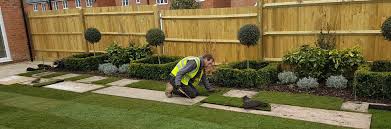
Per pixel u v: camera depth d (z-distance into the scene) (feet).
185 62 19.48
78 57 32.50
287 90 19.93
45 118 16.85
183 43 28.22
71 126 15.49
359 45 20.40
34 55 42.47
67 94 21.97
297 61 20.99
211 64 19.79
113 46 30.68
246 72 20.80
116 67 28.94
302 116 15.30
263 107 16.71
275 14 22.84
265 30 23.54
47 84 25.35
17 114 17.75
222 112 16.51
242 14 24.12
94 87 23.75
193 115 16.25
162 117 16.19
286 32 22.61
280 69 23.17
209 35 26.40
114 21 32.50
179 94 19.75
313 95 18.58
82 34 35.37
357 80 17.57
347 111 15.69
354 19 20.15
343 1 20.04
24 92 23.13
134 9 30.45
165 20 28.78
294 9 21.98
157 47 29.84
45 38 40.24
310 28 21.71
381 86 16.93
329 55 20.01
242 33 21.57
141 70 25.75
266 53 24.02
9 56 40.01
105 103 19.27
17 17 40.32
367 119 14.52
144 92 21.52
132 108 17.99
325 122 14.42
